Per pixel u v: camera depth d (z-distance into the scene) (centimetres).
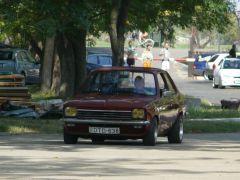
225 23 7194
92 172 2605
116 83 3841
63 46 6144
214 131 4988
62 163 2873
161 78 3944
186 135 4703
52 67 7556
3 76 5425
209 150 3606
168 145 3856
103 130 3628
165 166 2834
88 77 3906
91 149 3481
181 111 4103
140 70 3891
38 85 8412
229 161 3077
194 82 11238
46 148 3516
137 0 5619
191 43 14688
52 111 5141
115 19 5109
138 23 6322
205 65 12038
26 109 5153
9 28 6431
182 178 2483
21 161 2933
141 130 3616
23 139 4094
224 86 9912
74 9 5134
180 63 15650
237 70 9944
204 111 5909
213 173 2645
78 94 3822
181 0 5812
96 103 3631
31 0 5225
